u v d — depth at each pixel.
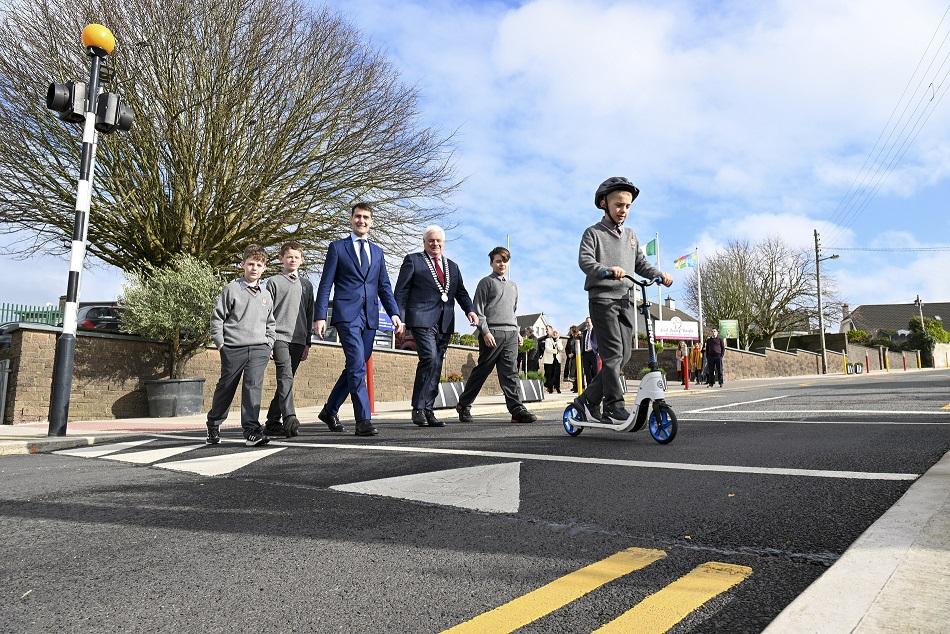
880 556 1.75
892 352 53.19
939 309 80.06
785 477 3.05
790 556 1.90
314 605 1.66
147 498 3.07
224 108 13.39
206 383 10.89
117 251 13.94
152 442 5.81
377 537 2.27
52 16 12.34
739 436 4.75
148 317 9.28
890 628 1.29
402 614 1.58
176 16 12.80
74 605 1.71
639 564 1.87
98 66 6.54
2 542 2.33
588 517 2.45
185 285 9.56
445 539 2.22
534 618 1.52
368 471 3.64
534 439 5.01
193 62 13.23
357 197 14.75
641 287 4.70
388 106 15.07
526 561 1.95
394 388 14.31
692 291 48.44
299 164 14.43
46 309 12.48
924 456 3.51
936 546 1.81
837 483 2.86
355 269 5.97
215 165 13.55
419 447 4.65
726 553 1.95
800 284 45.47
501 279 7.10
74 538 2.38
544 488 3.01
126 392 9.90
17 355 8.91
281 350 6.07
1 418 8.77
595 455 3.99
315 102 14.26
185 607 1.67
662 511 2.51
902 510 2.26
